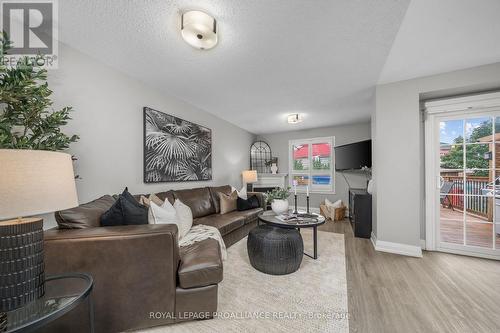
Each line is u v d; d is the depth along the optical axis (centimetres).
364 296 165
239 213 323
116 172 225
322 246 280
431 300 160
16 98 116
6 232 78
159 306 126
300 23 156
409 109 251
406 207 252
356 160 396
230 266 218
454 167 259
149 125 263
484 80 220
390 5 138
